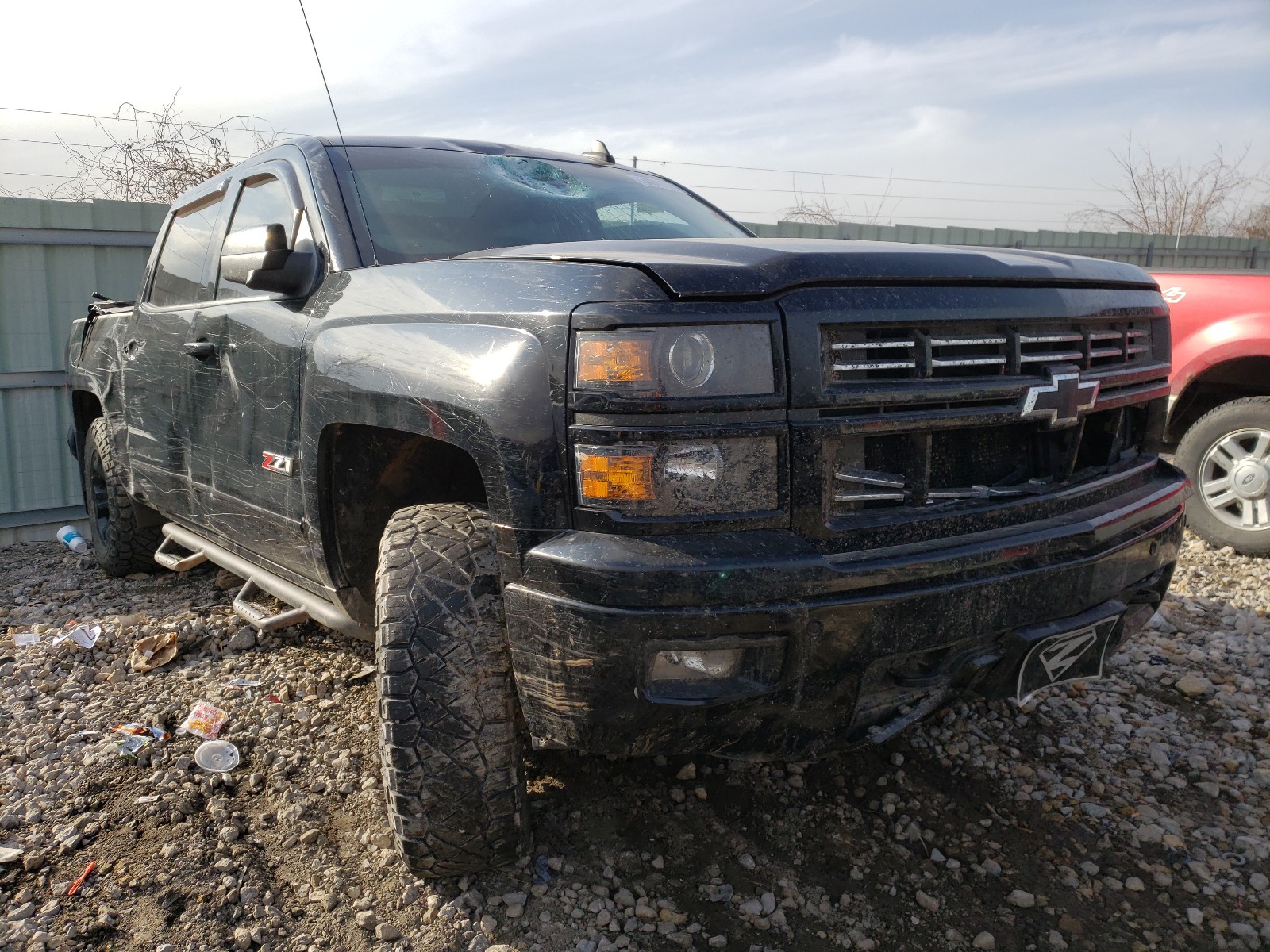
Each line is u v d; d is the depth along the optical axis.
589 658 1.75
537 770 2.58
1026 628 2.03
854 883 2.20
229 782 2.55
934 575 1.86
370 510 2.49
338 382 2.23
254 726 2.87
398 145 3.04
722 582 1.71
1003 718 2.99
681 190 3.61
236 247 2.63
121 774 2.58
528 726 1.98
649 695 1.77
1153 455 2.59
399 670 1.96
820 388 1.78
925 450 1.92
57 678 3.28
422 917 2.04
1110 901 2.15
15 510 5.97
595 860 2.24
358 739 2.80
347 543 2.49
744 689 1.81
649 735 1.83
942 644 1.89
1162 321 2.55
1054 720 2.98
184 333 3.24
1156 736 2.88
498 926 2.01
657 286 1.77
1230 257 12.15
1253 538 4.56
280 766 2.63
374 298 2.27
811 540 1.79
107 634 3.63
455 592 1.99
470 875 2.15
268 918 2.03
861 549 1.83
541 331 1.81
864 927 2.05
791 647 1.78
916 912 2.10
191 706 3.01
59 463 6.07
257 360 2.68
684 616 1.70
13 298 5.80
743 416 1.75
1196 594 4.11
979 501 2.01
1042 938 2.03
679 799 2.49
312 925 2.02
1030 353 2.06
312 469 2.39
